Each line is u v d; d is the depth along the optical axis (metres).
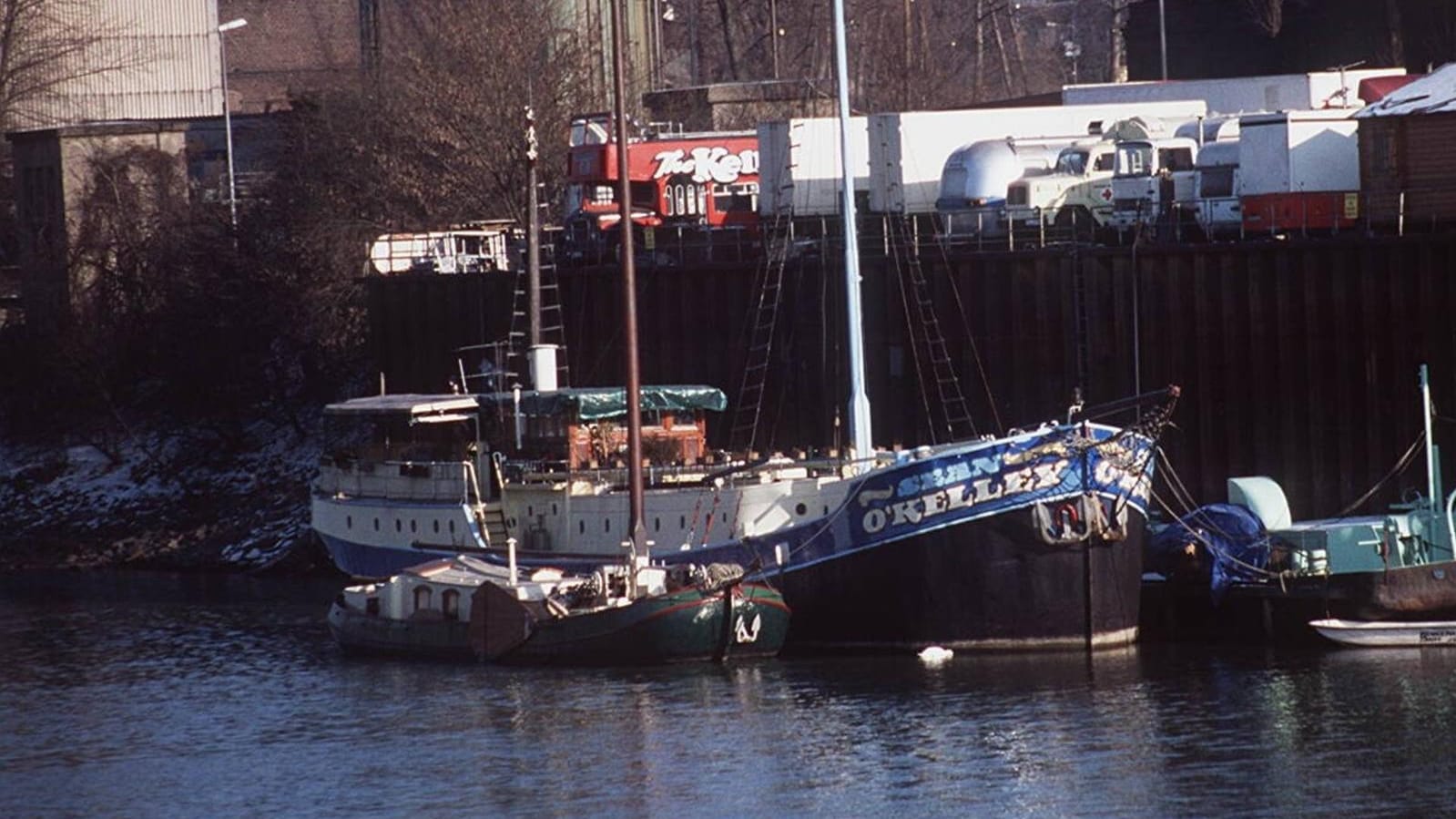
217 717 189.75
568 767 166.75
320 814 159.12
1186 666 190.38
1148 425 198.38
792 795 157.62
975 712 176.88
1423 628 194.38
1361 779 156.38
